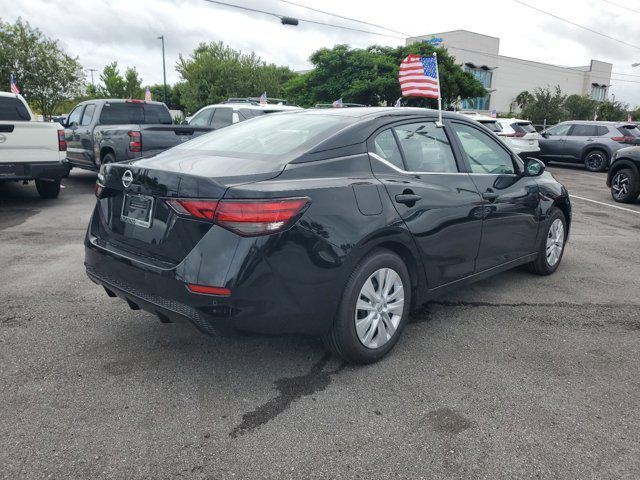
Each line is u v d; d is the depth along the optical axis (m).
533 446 2.51
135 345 3.49
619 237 7.34
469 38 59.81
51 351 3.39
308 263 2.77
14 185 11.13
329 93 31.83
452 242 3.68
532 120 43.69
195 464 2.34
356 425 2.65
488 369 3.28
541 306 4.41
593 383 3.13
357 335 3.12
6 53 28.36
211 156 3.19
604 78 79.12
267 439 2.52
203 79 39.72
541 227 4.84
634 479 2.30
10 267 5.18
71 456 2.37
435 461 2.39
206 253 2.62
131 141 8.71
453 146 3.90
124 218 3.10
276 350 3.45
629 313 4.31
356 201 2.99
